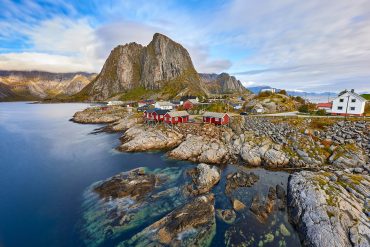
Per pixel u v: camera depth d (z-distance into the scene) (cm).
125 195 3011
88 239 2264
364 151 3712
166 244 2112
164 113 6700
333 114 5569
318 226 2100
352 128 4200
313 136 4359
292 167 3881
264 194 2977
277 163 3984
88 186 3481
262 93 9031
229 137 5103
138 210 2678
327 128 4462
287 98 8231
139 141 5472
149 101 17450
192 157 4597
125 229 2361
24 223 2589
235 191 3075
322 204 2288
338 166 3631
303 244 2098
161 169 4072
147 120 7125
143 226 2389
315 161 3841
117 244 2156
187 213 2439
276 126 4956
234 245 2100
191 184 3241
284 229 2312
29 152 5544
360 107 5122
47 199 3119
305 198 2478
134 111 11669
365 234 1950
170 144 5531
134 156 4931
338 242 1917
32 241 2294
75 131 8362
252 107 7556
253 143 4597
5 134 7912
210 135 5362
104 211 2703
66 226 2494
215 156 4397
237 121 5656
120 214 2619
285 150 4222
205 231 2261
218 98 14675
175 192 3081
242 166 4097
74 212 2755
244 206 2692
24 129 8944
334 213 2164
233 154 4538
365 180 2756
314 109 6788
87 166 4416
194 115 7894
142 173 3653
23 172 4181
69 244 2227
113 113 11569
